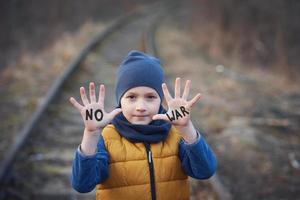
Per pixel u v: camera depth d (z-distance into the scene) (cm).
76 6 3169
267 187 524
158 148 230
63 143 589
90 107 217
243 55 1917
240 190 511
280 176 553
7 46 2483
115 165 226
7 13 2773
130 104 235
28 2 2994
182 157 231
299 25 2209
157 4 4066
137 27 2234
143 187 225
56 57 1153
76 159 215
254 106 841
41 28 2783
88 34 1784
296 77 1515
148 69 235
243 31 2130
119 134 233
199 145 222
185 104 222
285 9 2281
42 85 875
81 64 1084
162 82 241
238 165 570
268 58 2003
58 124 655
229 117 751
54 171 506
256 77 1309
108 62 1228
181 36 2066
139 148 229
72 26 2883
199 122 713
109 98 824
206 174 227
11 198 454
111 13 3500
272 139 669
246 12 2275
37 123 625
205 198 468
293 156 619
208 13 2359
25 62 1045
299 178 555
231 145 622
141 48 1458
